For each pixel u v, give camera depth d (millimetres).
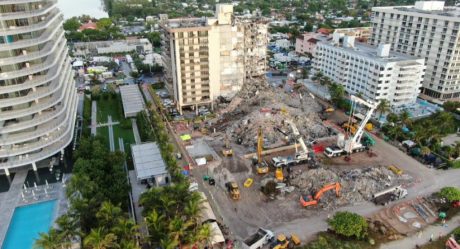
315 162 113188
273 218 88562
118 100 172250
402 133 127250
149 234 74812
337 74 175500
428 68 168250
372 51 166500
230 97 162875
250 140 127062
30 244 80625
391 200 94500
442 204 92812
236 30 152125
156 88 192250
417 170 110062
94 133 137000
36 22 103125
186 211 71688
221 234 78750
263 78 172375
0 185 101688
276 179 103250
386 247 78438
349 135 129875
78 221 72812
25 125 99000
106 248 64938
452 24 151250
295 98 163750
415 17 169625
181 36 141000
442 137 129375
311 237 81625
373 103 119562
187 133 137375
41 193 97750
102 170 99500
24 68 97500
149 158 109875
